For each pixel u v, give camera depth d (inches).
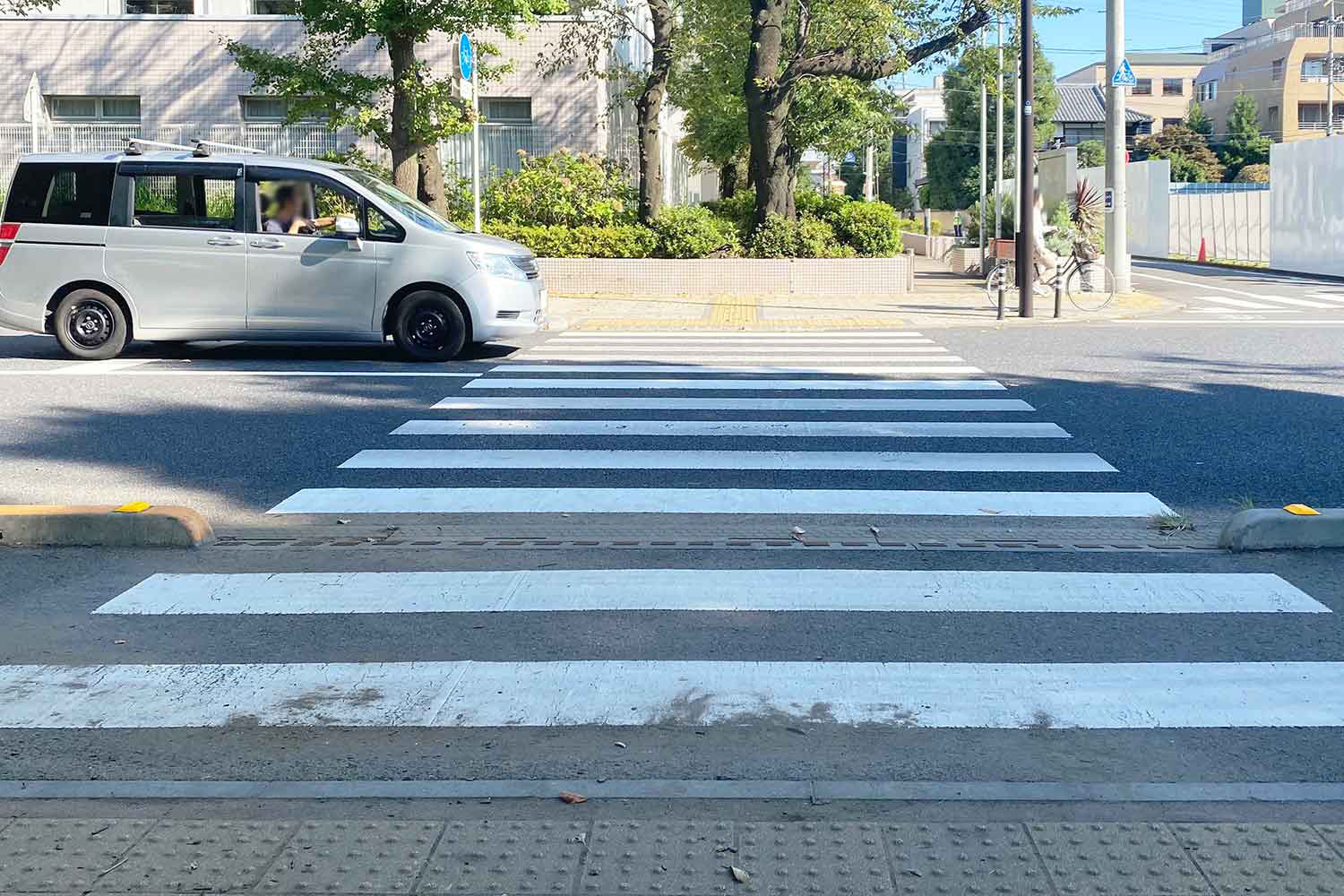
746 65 1030.4
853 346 625.6
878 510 306.2
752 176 1050.7
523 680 197.3
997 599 236.1
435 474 342.3
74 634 219.0
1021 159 780.6
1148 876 138.0
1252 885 136.1
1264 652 208.4
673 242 942.4
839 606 232.1
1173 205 1727.4
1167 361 557.6
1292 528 269.6
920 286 1048.2
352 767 168.4
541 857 142.4
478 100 1110.4
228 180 555.5
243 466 350.6
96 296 551.8
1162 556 266.4
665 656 207.3
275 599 237.5
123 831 148.0
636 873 139.2
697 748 173.6
